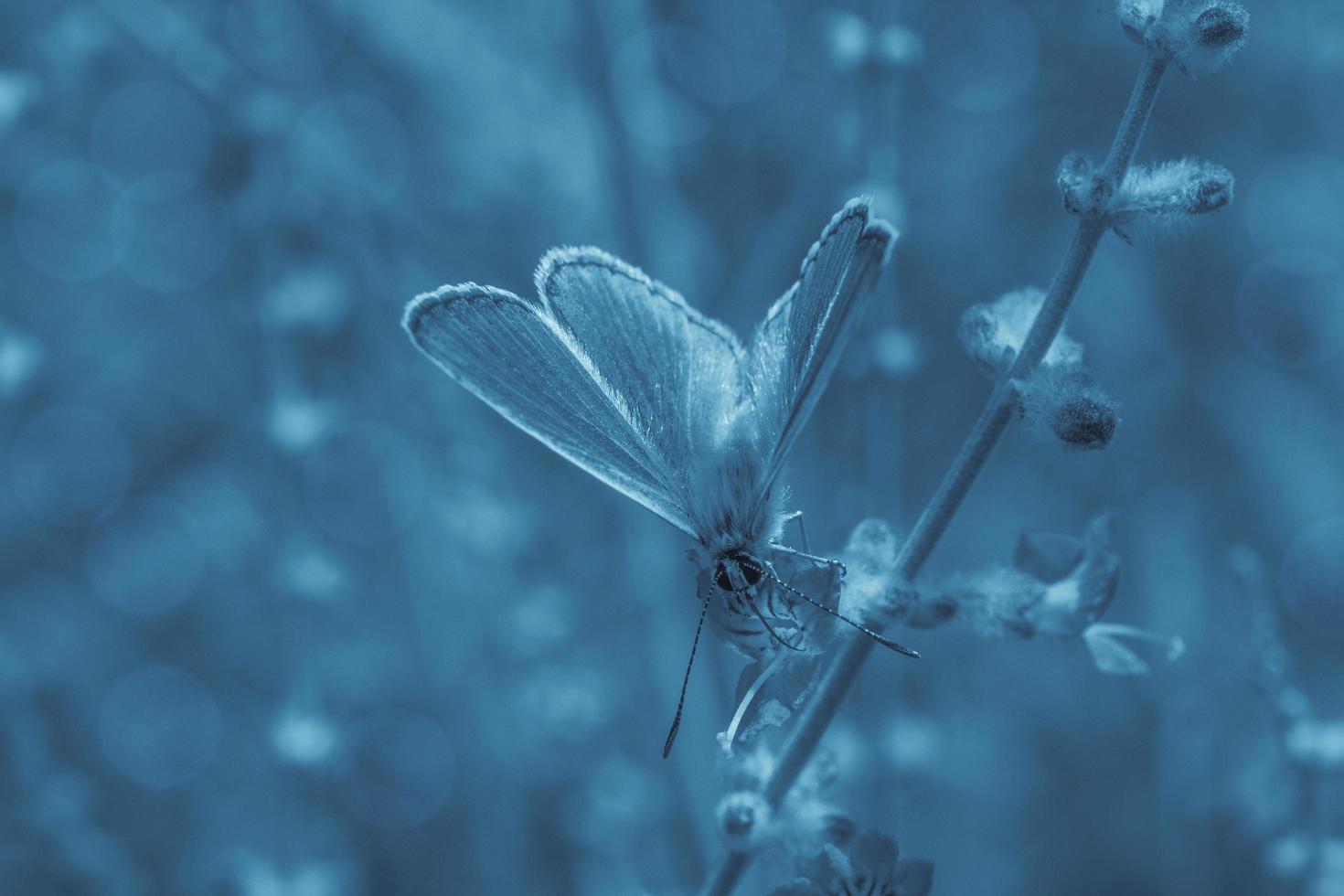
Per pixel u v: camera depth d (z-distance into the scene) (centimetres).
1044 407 19
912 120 30
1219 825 25
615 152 25
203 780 26
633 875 24
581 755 25
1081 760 28
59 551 28
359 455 25
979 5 30
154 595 28
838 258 19
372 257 25
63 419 28
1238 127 31
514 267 26
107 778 26
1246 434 31
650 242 25
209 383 27
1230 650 26
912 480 30
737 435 20
